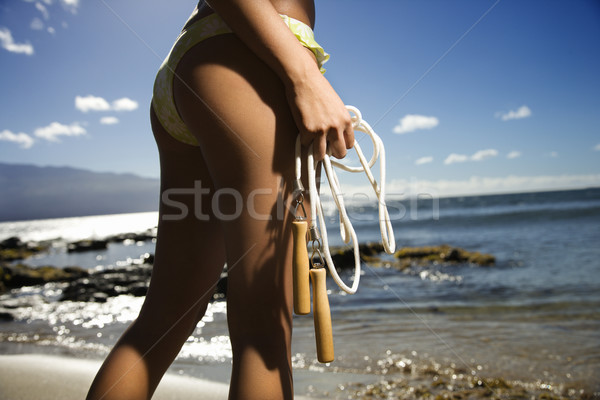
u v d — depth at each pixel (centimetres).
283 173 81
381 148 97
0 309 488
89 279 629
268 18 79
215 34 83
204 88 80
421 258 846
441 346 266
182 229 106
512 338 288
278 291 80
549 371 218
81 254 1469
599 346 263
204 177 105
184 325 105
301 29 89
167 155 106
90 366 228
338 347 269
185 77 84
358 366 229
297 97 80
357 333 308
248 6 78
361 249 868
